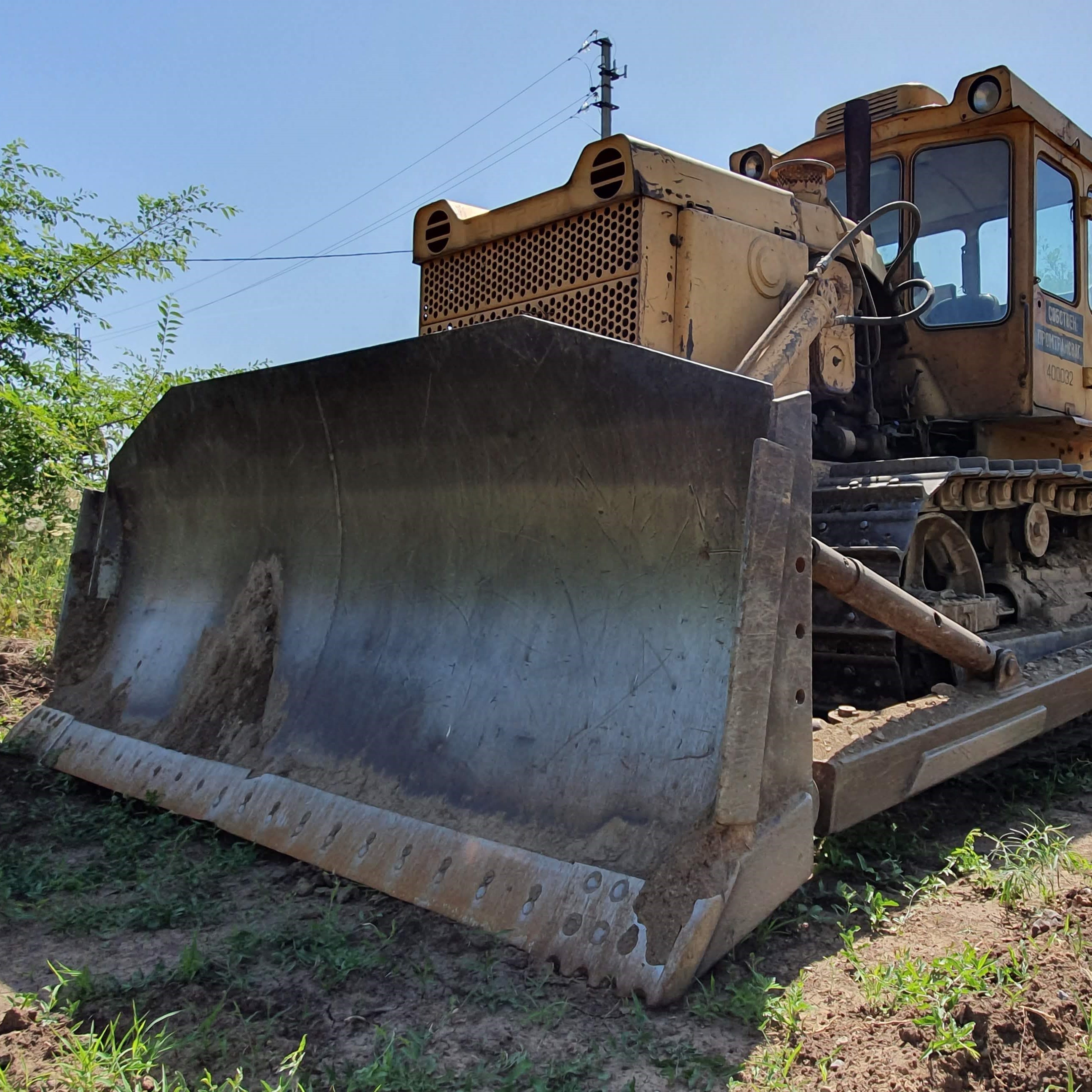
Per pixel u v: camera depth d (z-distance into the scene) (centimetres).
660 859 254
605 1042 224
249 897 307
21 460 798
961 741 339
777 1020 233
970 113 518
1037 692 384
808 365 429
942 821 387
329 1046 227
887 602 318
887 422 513
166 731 400
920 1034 223
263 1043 228
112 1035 219
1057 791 430
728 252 398
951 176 536
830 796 285
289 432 385
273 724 371
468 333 304
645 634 290
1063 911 295
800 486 268
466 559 344
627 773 276
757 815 252
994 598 443
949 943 276
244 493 418
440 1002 244
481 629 333
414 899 285
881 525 369
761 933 274
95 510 473
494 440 322
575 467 305
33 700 561
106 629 465
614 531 301
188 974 256
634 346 275
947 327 524
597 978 241
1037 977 247
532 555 324
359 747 340
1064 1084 206
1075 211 573
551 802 285
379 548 373
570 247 395
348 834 314
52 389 860
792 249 427
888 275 480
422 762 321
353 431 362
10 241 852
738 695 247
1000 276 516
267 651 393
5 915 296
